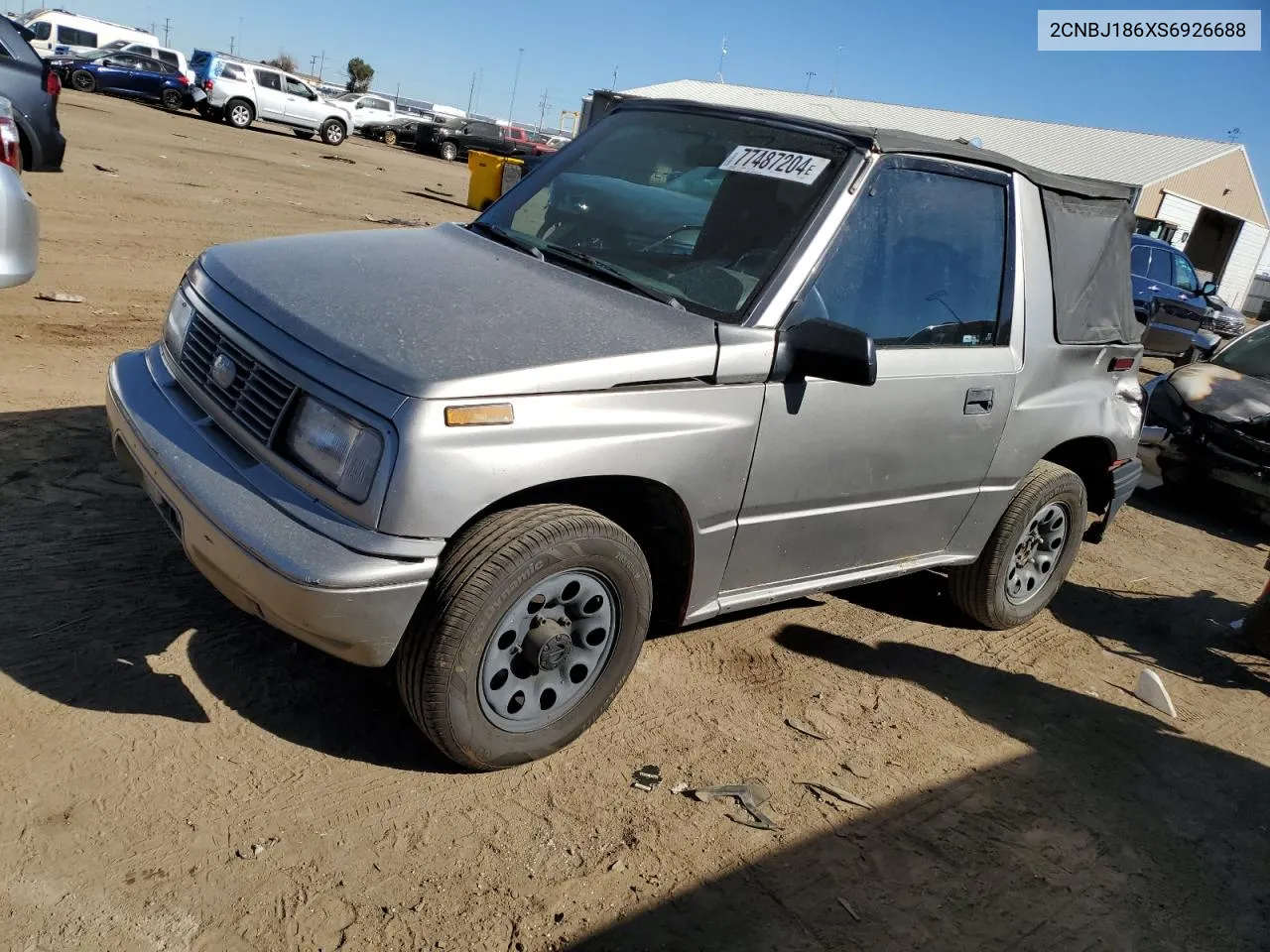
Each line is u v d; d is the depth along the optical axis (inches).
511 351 109.8
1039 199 167.9
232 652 131.8
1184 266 630.5
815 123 146.0
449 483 101.7
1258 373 314.2
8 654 121.4
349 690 130.0
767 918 107.8
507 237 149.6
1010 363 160.4
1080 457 196.4
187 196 501.7
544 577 111.3
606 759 129.1
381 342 107.7
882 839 124.5
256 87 1164.5
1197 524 300.4
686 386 119.8
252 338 114.7
